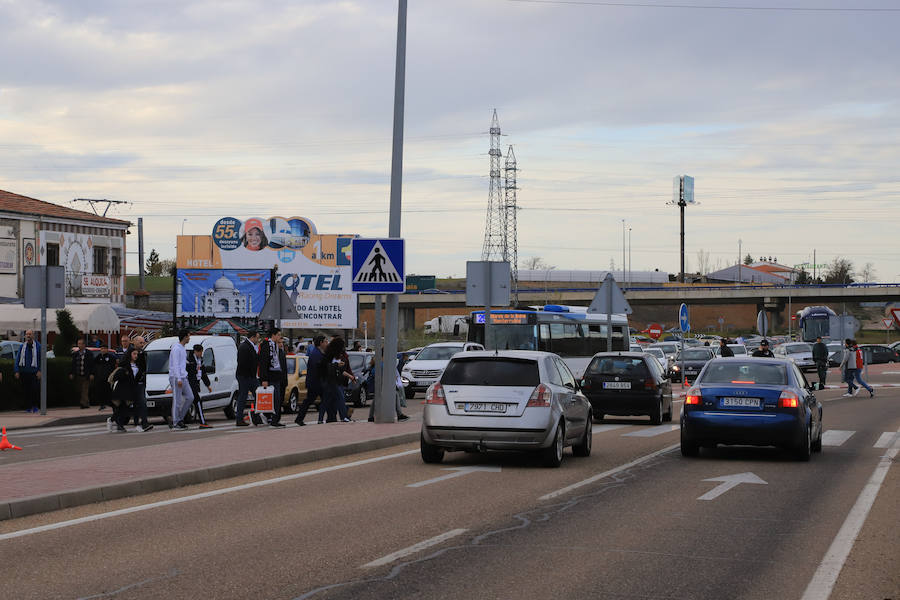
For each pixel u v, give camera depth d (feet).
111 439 76.89
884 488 49.14
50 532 35.78
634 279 583.17
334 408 87.25
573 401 62.08
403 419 90.79
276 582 27.89
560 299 493.77
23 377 106.93
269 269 214.48
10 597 26.11
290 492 46.52
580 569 29.84
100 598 26.03
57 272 101.30
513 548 33.06
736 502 44.06
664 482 51.11
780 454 67.00
